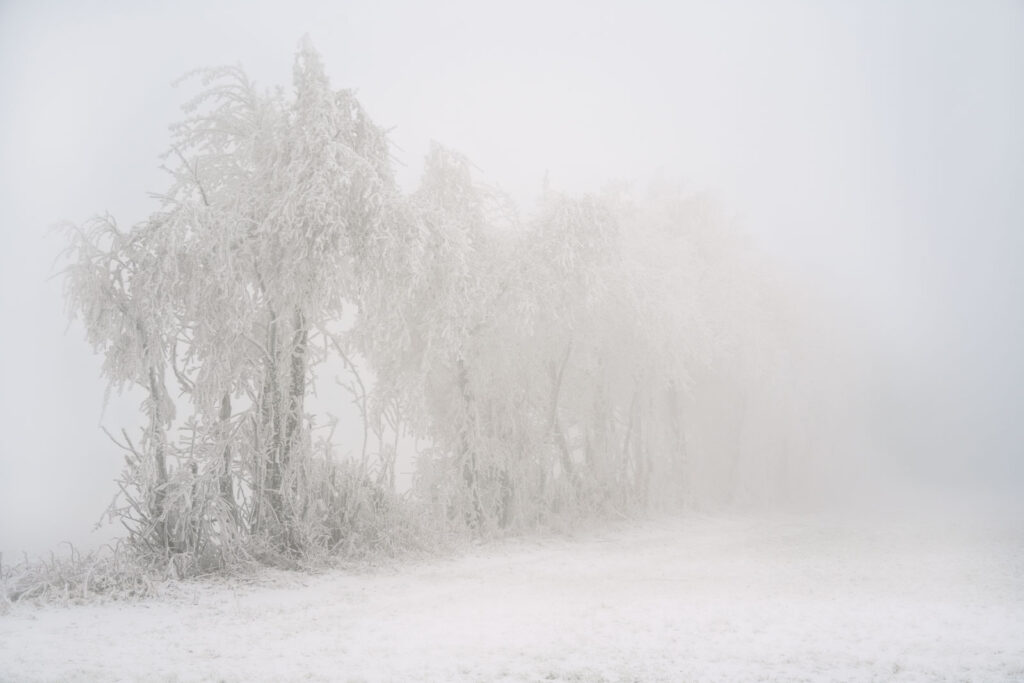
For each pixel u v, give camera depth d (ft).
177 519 52.13
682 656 31.42
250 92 61.62
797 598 46.01
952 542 77.25
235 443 55.67
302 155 56.44
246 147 60.44
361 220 57.06
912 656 31.45
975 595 47.32
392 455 67.51
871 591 48.88
